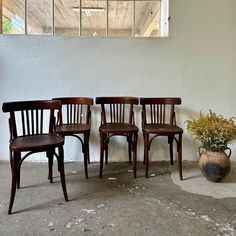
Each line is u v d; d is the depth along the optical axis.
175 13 2.84
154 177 2.50
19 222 1.69
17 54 2.81
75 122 2.86
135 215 1.79
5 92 2.85
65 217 1.76
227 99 2.96
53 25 3.05
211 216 1.79
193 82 2.93
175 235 1.57
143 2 3.32
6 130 2.88
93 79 2.89
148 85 2.92
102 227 1.65
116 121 2.88
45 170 2.65
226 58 2.91
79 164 2.87
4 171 2.58
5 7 3.14
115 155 2.99
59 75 2.87
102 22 4.26
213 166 2.33
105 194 2.12
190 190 2.21
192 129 2.48
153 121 2.90
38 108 2.19
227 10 2.85
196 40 2.88
